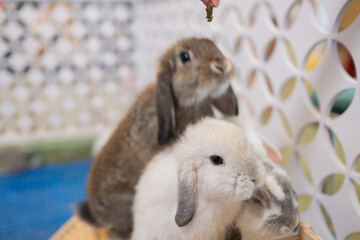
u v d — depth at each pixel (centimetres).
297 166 56
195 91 53
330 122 51
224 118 52
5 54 110
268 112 65
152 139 58
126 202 62
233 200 41
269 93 62
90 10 112
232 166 41
